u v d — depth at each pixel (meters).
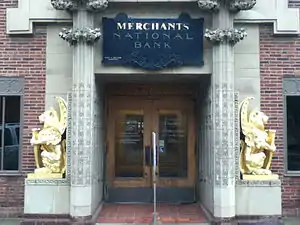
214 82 11.60
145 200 14.43
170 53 11.80
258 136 11.76
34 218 11.51
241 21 12.27
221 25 11.58
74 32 11.38
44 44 12.44
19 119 12.46
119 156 14.58
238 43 12.39
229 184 11.33
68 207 11.52
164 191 14.46
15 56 12.45
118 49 11.80
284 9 12.34
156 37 11.81
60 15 12.26
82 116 11.41
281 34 12.39
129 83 14.22
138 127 14.65
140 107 14.65
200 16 11.97
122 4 11.84
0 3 12.49
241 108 12.00
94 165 12.02
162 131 14.64
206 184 12.64
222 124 11.43
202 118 13.48
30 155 12.39
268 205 11.56
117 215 12.45
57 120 11.97
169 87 14.61
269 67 12.43
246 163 11.79
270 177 11.70
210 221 11.56
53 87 12.35
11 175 12.38
